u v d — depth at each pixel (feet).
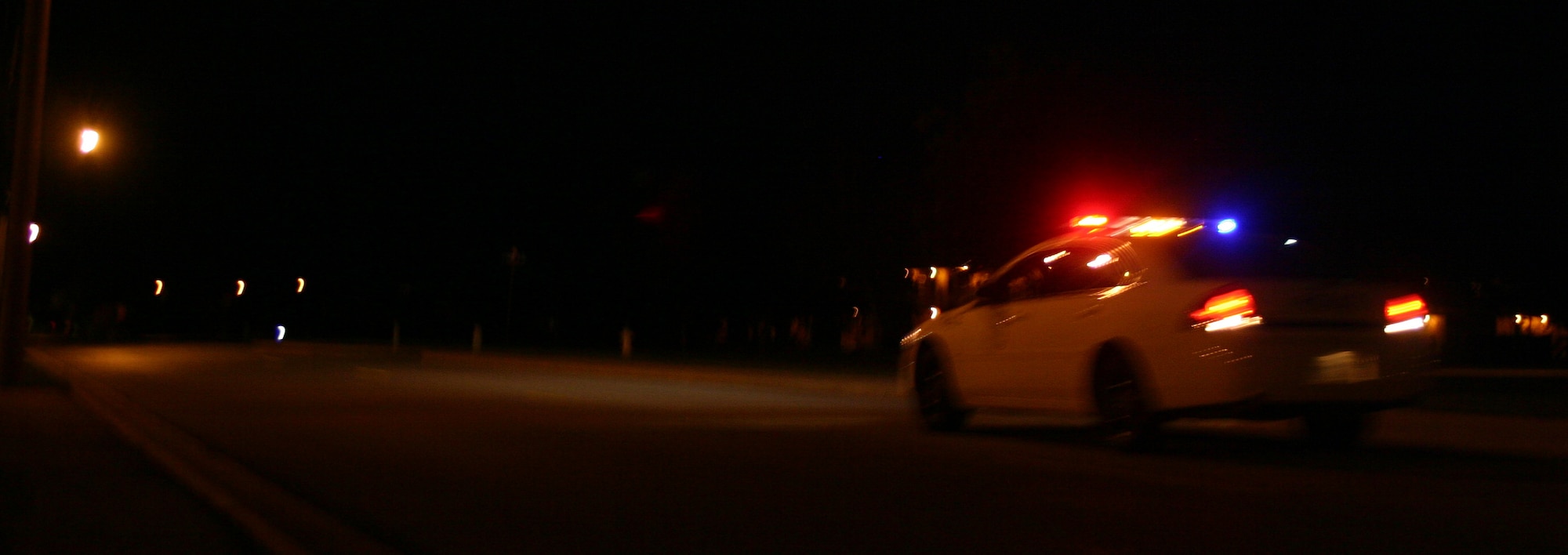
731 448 36.09
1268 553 20.98
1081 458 33.22
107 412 48.14
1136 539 22.27
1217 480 28.91
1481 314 76.79
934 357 39.99
